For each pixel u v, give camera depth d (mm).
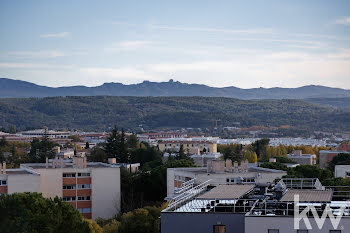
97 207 162500
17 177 146500
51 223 93062
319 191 79812
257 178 137500
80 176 161625
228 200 76312
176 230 67438
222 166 142125
